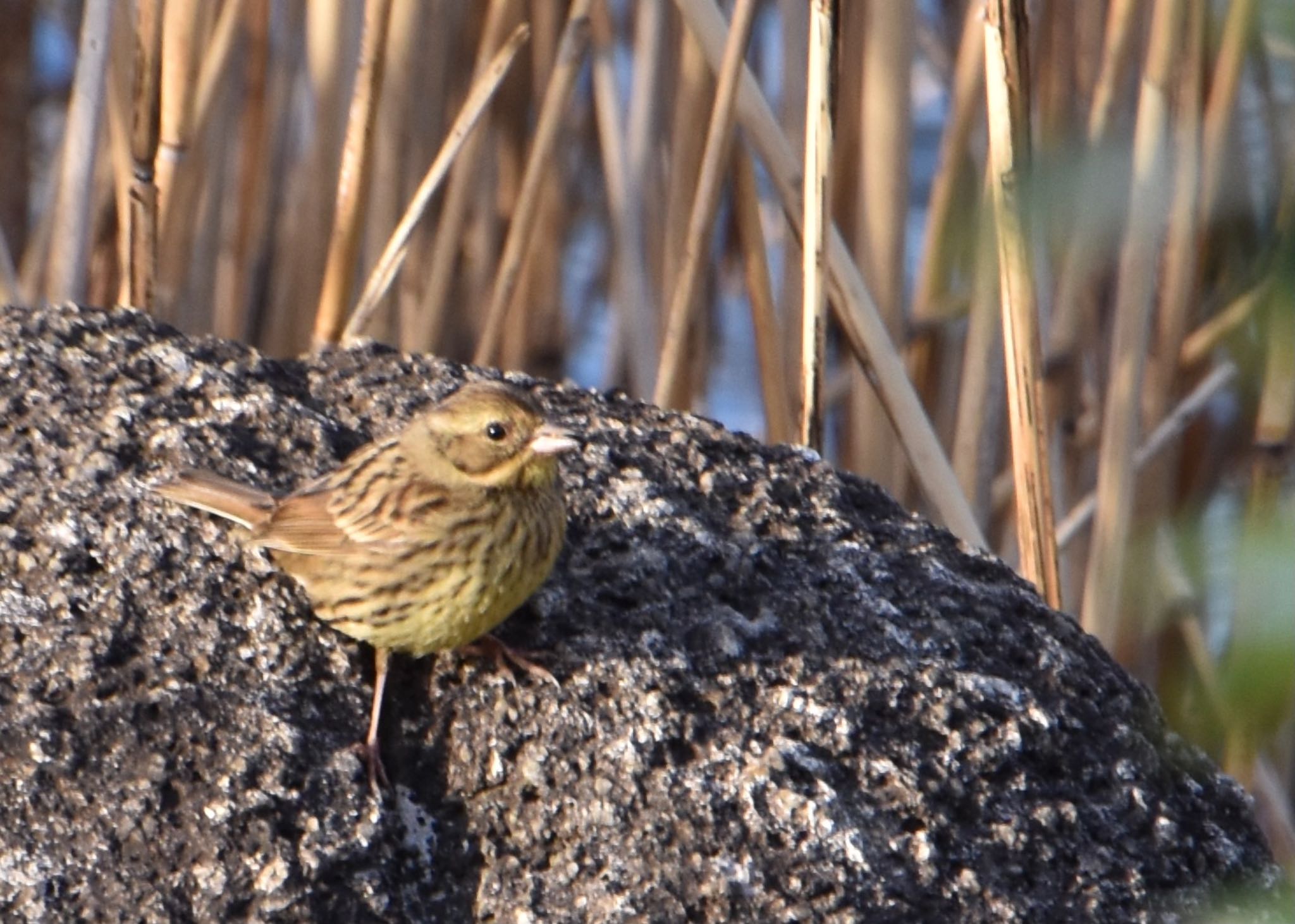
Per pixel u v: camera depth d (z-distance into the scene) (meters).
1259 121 8.72
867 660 7.46
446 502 7.20
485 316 15.23
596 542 7.88
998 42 8.55
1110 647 10.94
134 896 6.47
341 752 7.01
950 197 11.86
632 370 13.58
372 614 7.23
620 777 6.99
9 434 7.84
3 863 6.50
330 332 11.02
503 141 16.02
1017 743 7.24
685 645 7.45
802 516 8.20
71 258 11.05
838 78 9.62
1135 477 11.30
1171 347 11.70
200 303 12.52
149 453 7.89
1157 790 7.41
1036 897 6.90
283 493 7.80
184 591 7.38
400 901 6.73
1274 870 7.37
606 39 14.03
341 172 11.04
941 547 8.21
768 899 6.66
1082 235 4.25
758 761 7.02
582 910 6.72
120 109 12.41
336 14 12.22
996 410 11.87
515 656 7.35
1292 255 4.97
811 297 9.77
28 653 7.07
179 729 6.91
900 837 6.91
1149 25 11.95
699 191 10.50
